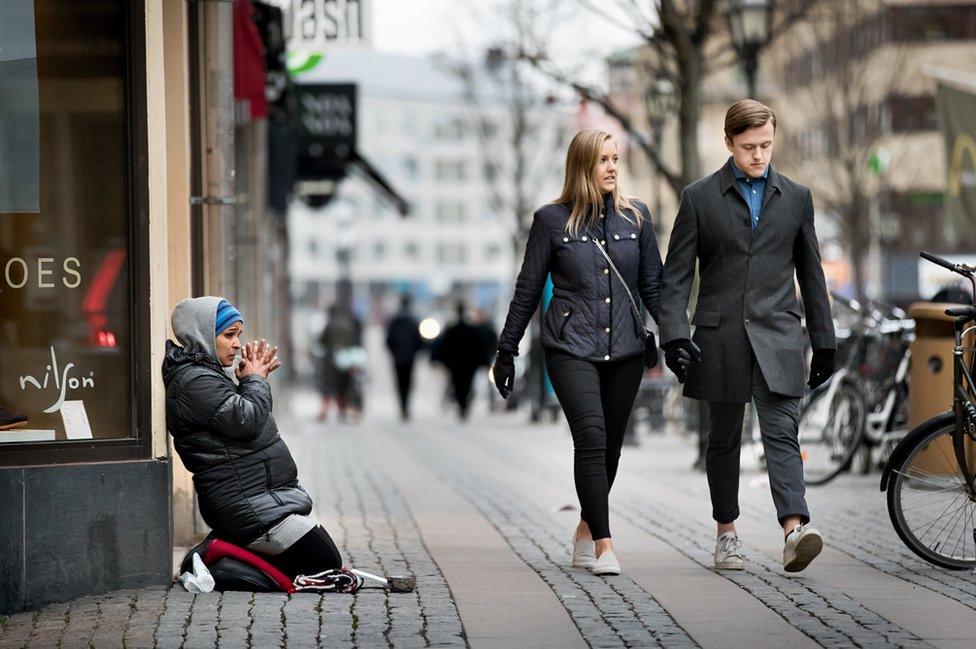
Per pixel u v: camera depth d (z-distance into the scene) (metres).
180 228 11.55
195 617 8.38
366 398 53.34
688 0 21.67
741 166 9.84
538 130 42.41
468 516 13.88
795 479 9.74
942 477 10.17
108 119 9.34
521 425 32.16
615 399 10.05
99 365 9.23
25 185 9.26
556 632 8.01
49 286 9.23
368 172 32.53
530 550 11.37
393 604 8.84
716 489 10.14
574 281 9.93
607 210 10.06
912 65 47.53
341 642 7.72
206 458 9.28
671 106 26.98
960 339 10.14
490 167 42.91
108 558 9.12
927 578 9.81
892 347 16.69
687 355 9.77
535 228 10.05
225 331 9.34
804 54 46.94
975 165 23.59
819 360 9.88
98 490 9.05
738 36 21.33
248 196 24.19
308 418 37.19
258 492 9.34
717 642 7.77
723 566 10.14
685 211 9.93
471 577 9.88
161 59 9.49
